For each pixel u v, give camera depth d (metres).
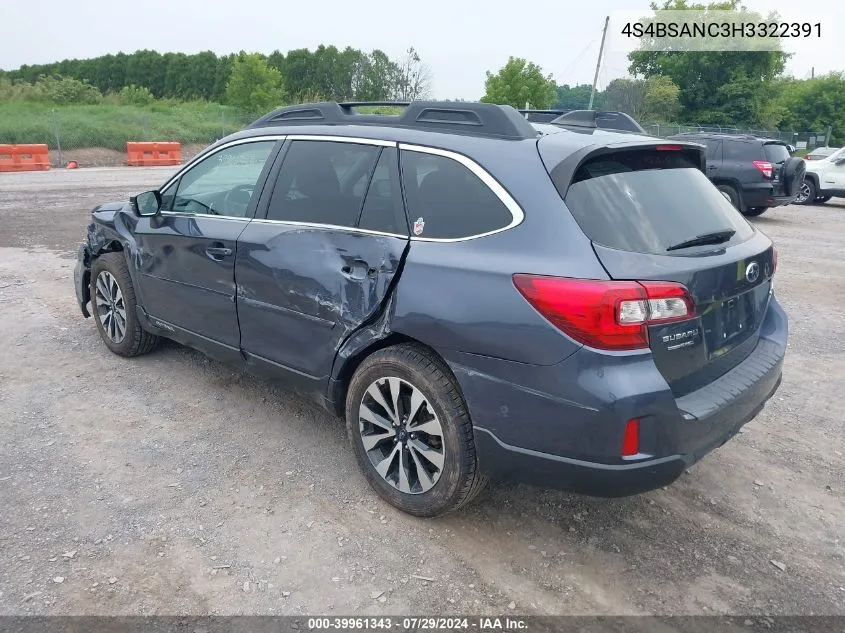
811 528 3.30
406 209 3.16
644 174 3.02
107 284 5.08
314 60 78.44
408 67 63.84
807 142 42.12
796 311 7.09
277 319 3.64
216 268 3.95
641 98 48.75
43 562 2.83
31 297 6.76
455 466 2.97
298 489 3.46
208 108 41.84
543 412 2.64
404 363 3.05
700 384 2.86
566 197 2.72
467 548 3.04
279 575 2.82
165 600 2.65
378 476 3.32
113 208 5.20
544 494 3.50
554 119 3.68
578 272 2.55
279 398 4.53
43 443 3.82
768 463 3.91
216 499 3.34
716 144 13.71
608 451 2.54
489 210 2.88
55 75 45.97
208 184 4.23
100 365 5.00
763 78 51.78
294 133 3.80
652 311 2.52
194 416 4.23
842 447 4.11
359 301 3.19
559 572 2.92
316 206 3.54
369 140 3.41
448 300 2.84
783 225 13.45
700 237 2.88
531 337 2.62
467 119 3.22
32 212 12.57
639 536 3.19
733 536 3.21
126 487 3.42
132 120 33.03
